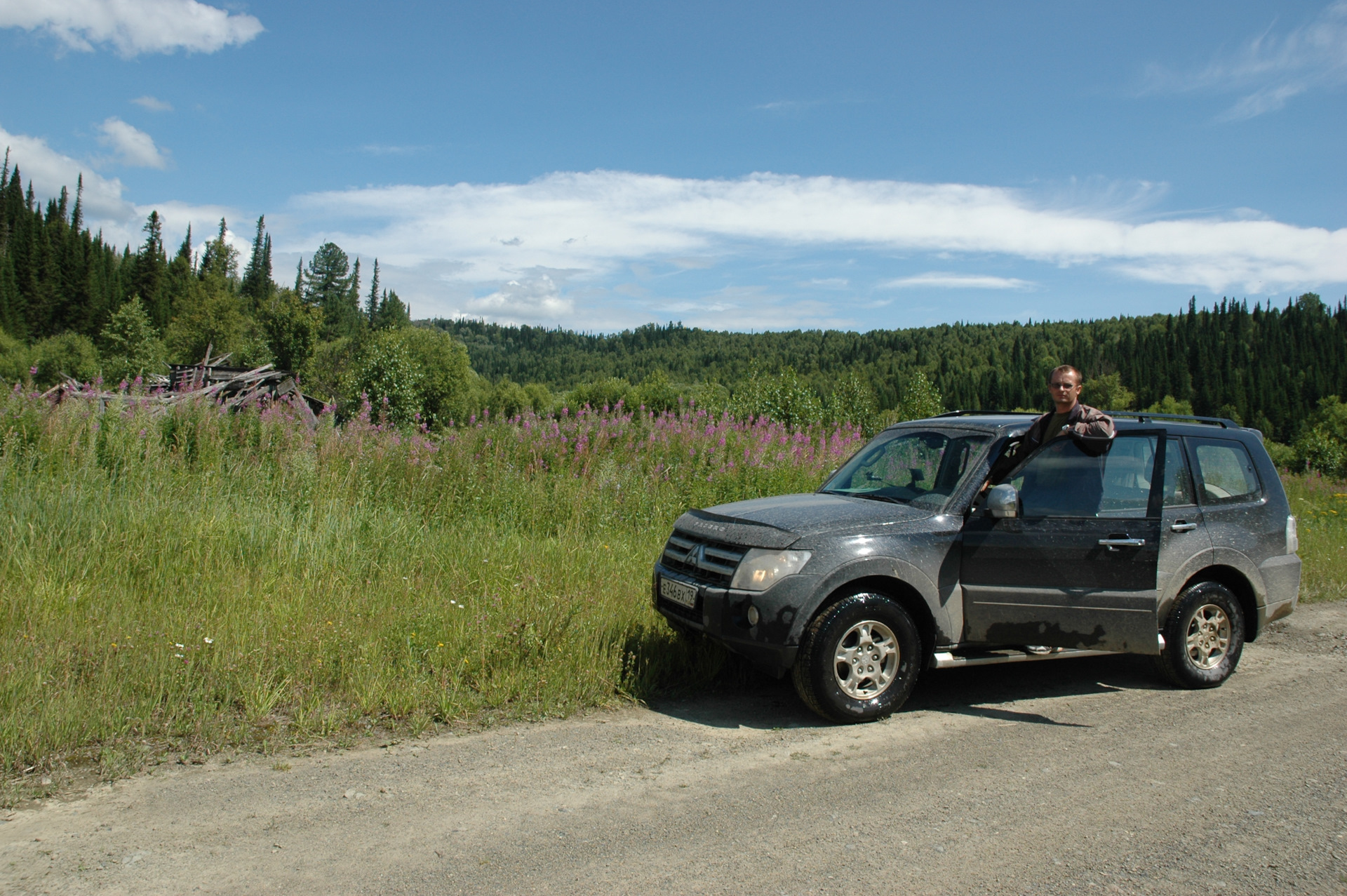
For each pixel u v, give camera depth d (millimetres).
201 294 94812
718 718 5055
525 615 6055
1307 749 4621
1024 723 5039
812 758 4391
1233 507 6105
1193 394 178125
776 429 14938
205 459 9547
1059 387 5434
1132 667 6406
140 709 4520
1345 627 7828
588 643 5797
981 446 5617
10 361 69250
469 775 4074
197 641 5398
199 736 4387
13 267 129250
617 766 4227
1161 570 5699
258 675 4906
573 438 12742
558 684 5223
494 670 5363
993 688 5820
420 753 4336
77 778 3891
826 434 16766
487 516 9922
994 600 5184
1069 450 5574
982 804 3830
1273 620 6219
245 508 8336
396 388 34438
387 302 185500
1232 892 3072
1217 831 3584
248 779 3947
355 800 3750
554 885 3023
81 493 7766
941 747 4605
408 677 5172
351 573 7211
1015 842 3449
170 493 8430
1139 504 5637
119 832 3379
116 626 5660
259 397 12289
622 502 10492
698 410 15648
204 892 2926
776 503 5777
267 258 178500
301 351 77250
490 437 12273
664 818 3629
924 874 3166
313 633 5598
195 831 3408
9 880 2971
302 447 10062
